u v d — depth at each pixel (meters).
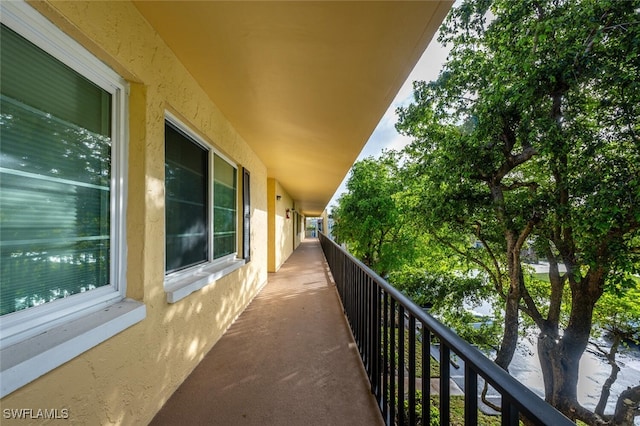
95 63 1.33
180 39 1.74
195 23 1.58
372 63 1.85
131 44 1.45
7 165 0.99
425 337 1.12
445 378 0.97
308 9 1.40
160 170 1.74
